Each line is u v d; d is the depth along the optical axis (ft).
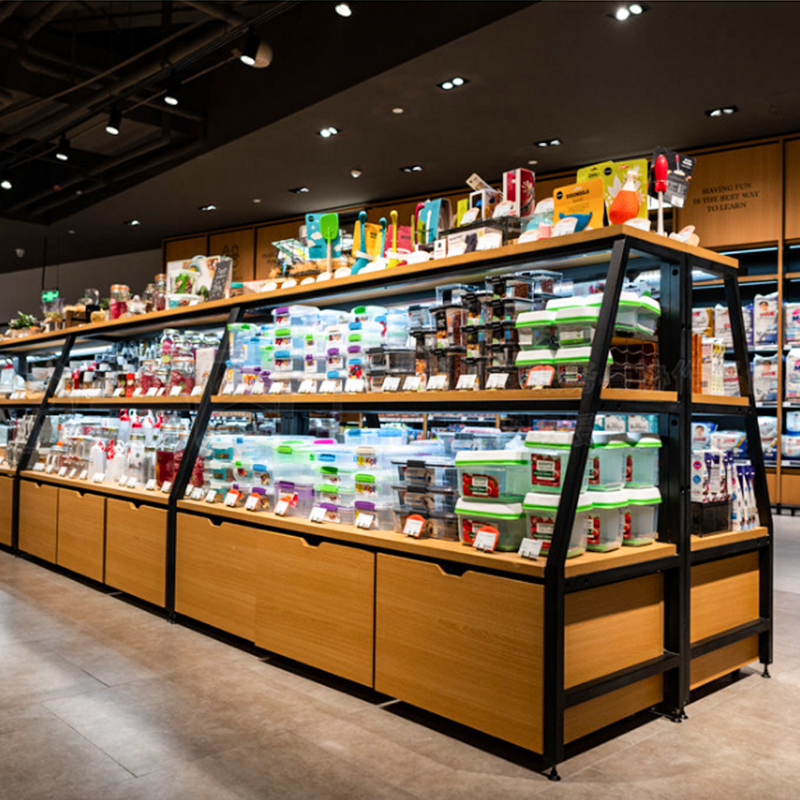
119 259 42.42
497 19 17.16
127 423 14.01
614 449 7.54
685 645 7.77
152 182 28.89
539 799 6.04
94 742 7.12
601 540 7.38
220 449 10.96
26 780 6.39
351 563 8.36
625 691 7.28
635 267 8.41
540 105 21.63
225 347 11.84
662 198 8.13
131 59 21.94
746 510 9.08
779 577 14.25
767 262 24.21
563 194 8.14
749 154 23.59
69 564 13.92
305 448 9.80
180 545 11.05
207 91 25.45
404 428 10.33
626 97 20.99
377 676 8.00
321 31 21.33
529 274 7.98
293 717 7.71
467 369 8.28
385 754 6.88
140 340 16.05
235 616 10.00
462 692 7.10
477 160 26.43
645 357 7.84
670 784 6.29
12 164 28.35
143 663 9.32
